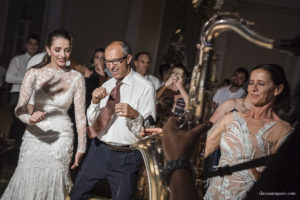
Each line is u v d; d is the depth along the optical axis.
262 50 14.84
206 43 1.29
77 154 3.26
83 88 3.25
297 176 0.68
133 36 10.91
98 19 10.95
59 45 3.06
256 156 2.08
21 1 12.04
